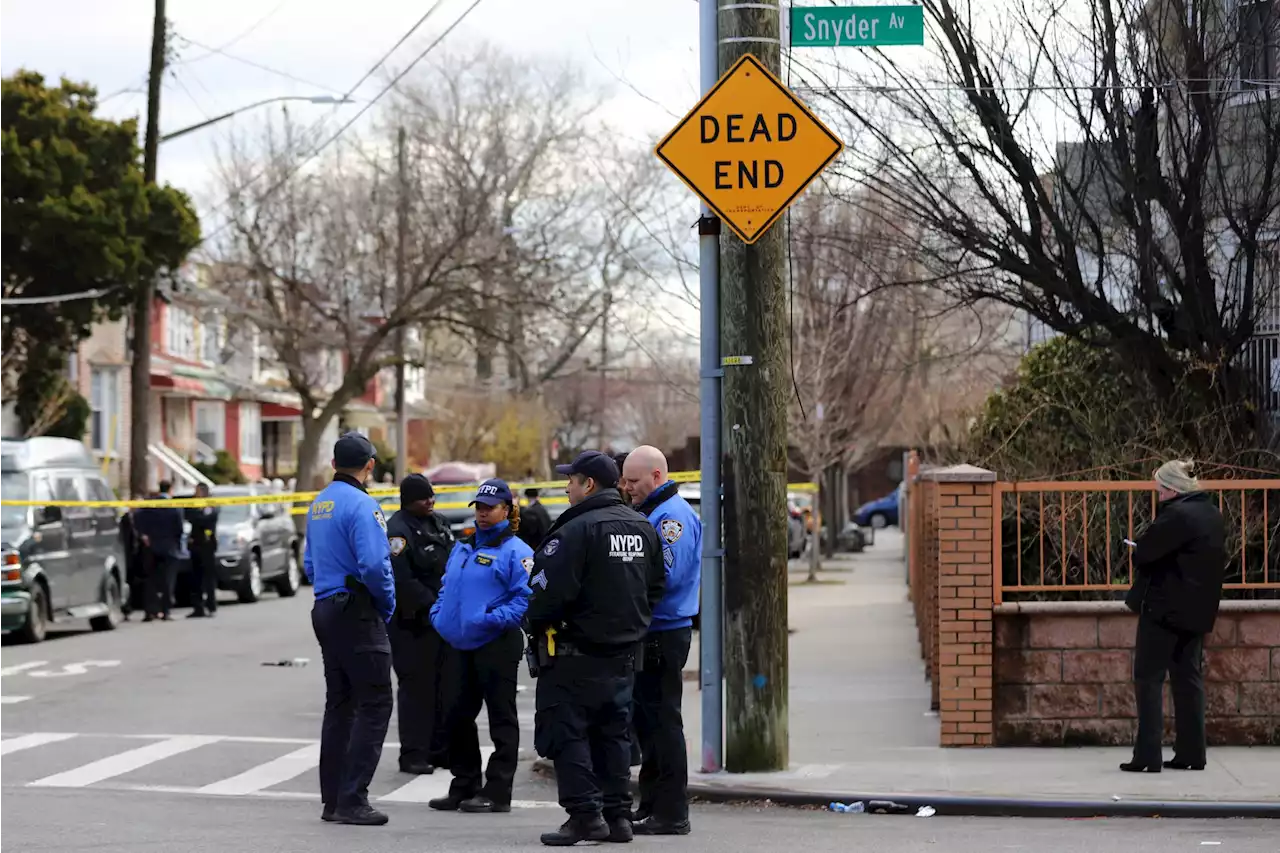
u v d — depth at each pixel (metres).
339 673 14.29
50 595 32.22
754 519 15.97
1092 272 24.05
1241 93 20.61
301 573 49.47
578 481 13.00
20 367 48.75
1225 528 17.55
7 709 22.91
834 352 42.50
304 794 16.31
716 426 16.17
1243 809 14.23
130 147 47.19
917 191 21.77
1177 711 15.92
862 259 23.31
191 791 16.47
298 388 63.50
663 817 13.55
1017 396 24.09
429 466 99.12
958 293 22.53
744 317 15.85
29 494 32.38
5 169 44.97
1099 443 21.39
